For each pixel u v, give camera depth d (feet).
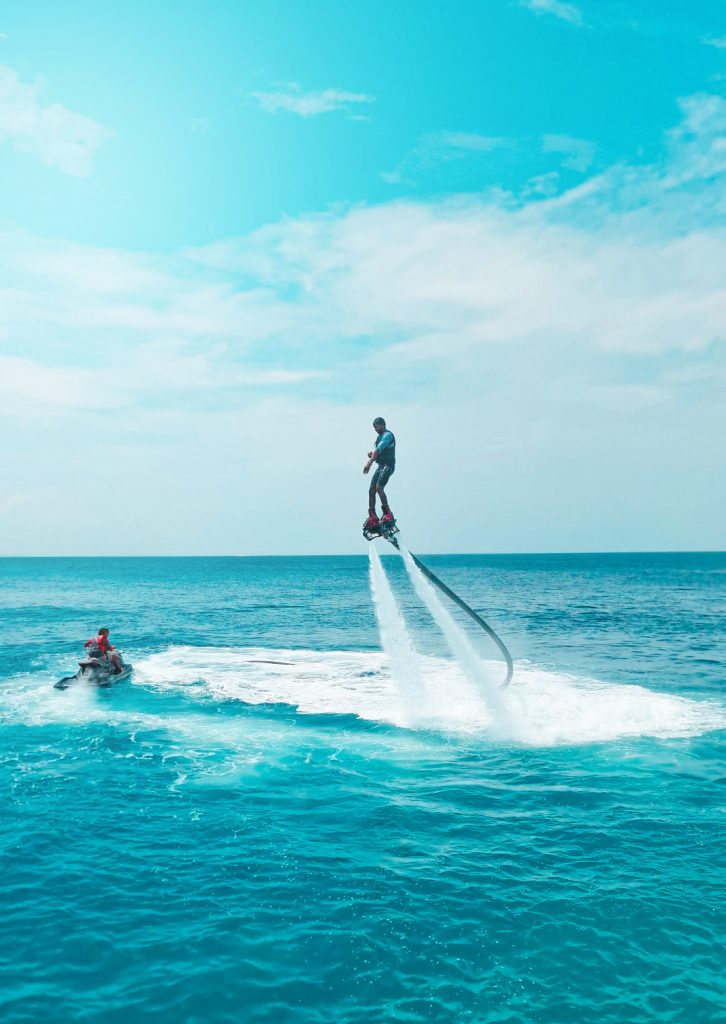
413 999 25.38
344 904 31.99
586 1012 24.59
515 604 202.39
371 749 55.42
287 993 25.73
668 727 61.16
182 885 33.86
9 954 28.17
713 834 39.32
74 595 263.08
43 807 43.73
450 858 36.58
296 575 491.72
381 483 40.29
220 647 112.68
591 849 37.52
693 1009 24.68
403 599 230.68
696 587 296.10
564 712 66.13
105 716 66.03
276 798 45.27
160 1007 24.97
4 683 82.89
